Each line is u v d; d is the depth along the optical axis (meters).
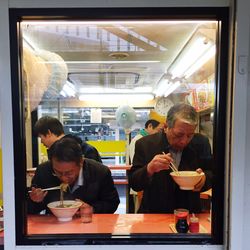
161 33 1.56
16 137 1.07
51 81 1.66
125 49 2.06
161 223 1.25
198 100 1.40
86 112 2.61
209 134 1.20
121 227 1.21
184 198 1.31
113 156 2.27
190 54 1.87
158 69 2.58
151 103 2.68
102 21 1.11
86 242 1.08
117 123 2.58
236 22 0.99
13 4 1.02
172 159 1.38
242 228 1.03
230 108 1.03
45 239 1.09
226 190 1.06
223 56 1.05
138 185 1.50
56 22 1.11
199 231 1.13
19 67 1.06
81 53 2.04
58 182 1.34
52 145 1.39
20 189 1.08
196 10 1.03
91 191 1.44
